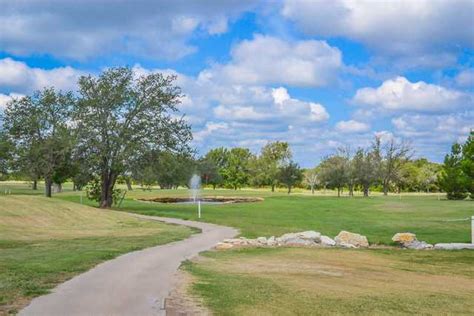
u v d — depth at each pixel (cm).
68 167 5559
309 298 1161
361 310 1073
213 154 12775
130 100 4453
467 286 1482
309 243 2377
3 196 3753
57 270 1384
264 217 3847
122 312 962
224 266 1644
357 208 4916
